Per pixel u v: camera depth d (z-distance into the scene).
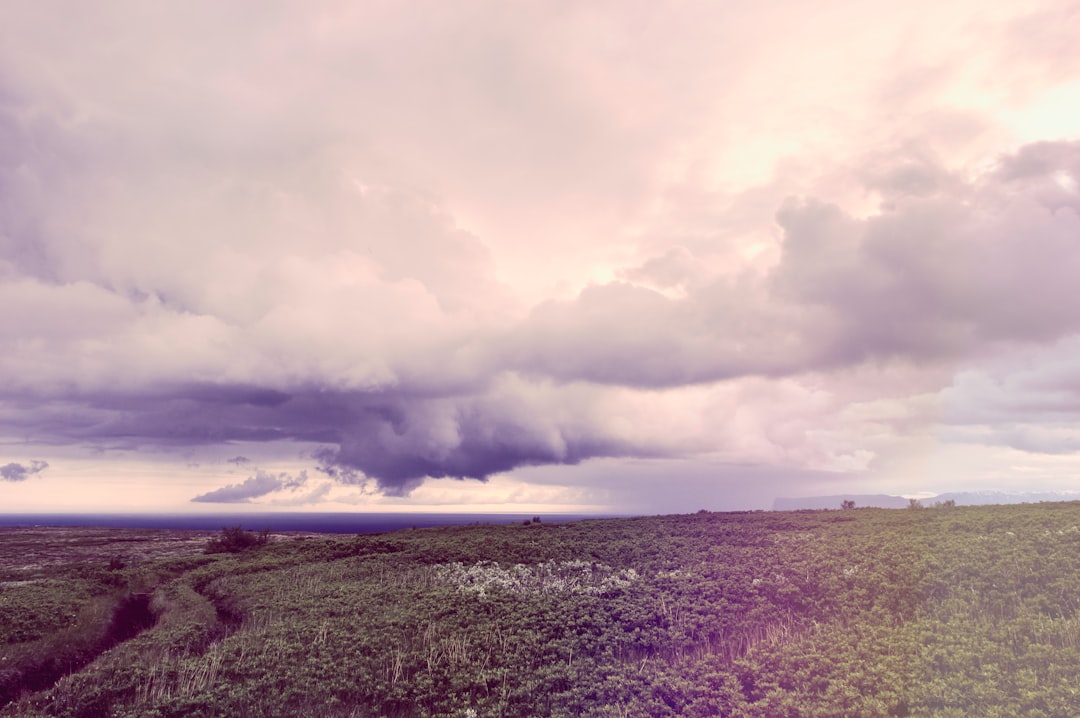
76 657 25.91
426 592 32.38
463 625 25.81
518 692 18.83
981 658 17.70
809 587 26.55
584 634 23.94
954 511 43.25
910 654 18.62
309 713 18.20
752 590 26.98
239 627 29.00
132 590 42.47
